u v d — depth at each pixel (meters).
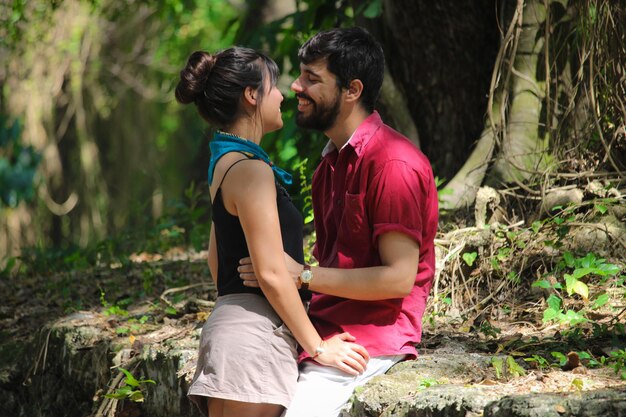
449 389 5.30
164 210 14.81
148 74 27.48
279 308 5.27
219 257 5.59
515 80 9.66
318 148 11.80
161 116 28.02
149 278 10.38
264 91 5.55
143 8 26.31
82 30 22.30
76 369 8.54
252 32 13.04
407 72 10.87
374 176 5.46
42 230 22.77
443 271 8.21
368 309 5.61
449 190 9.63
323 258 5.91
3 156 20.59
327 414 5.43
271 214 5.25
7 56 21.62
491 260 8.08
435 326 7.51
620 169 8.75
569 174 8.77
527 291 7.85
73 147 25.59
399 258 5.38
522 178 9.30
